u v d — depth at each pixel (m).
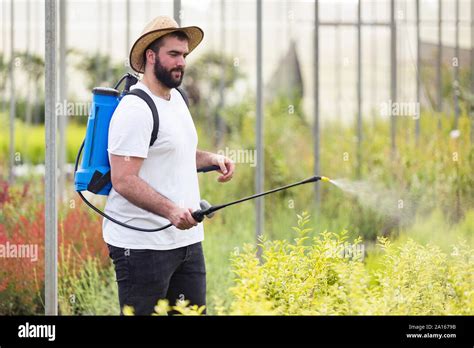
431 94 22.58
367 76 27.47
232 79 28.08
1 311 13.82
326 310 9.06
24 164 24.08
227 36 27.61
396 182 18.45
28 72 24.45
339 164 20.77
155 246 9.52
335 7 24.62
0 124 26.84
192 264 9.96
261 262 13.58
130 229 9.54
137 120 9.33
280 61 27.30
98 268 14.75
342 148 21.48
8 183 19.95
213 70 27.98
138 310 9.55
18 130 27.17
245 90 26.08
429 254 10.52
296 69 27.59
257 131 14.02
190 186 9.81
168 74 9.62
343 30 27.00
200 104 27.59
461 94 21.25
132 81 9.95
